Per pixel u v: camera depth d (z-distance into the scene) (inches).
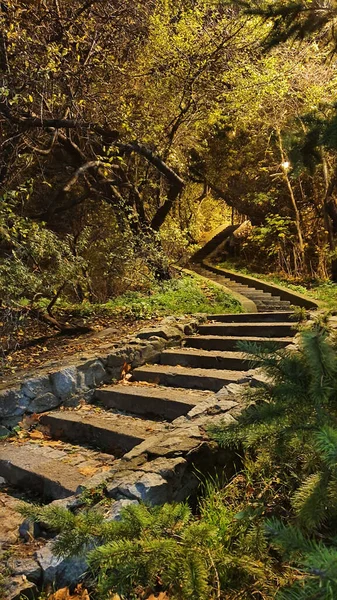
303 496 68.8
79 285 325.4
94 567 76.4
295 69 417.4
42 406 180.1
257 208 678.5
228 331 235.6
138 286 364.5
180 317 257.3
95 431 159.8
